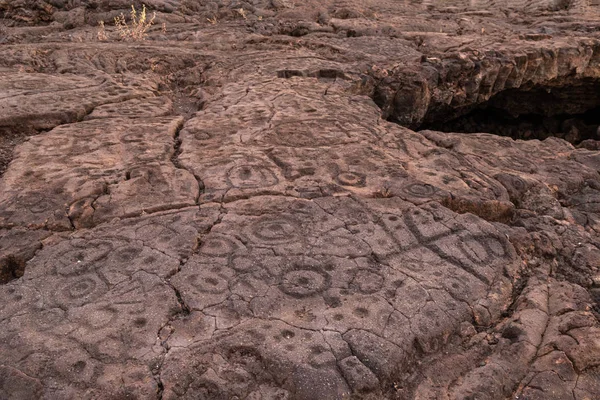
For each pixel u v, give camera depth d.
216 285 2.34
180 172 3.28
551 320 2.37
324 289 2.35
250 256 2.52
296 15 9.19
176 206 2.93
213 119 4.21
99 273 2.40
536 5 11.29
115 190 3.04
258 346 2.04
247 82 5.27
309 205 2.95
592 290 2.70
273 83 5.21
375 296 2.33
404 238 2.71
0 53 6.02
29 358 1.95
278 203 2.96
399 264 2.54
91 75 5.41
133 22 7.87
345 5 9.95
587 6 11.10
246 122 4.14
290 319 2.18
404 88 5.77
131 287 2.31
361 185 3.20
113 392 1.85
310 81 5.39
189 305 2.23
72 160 3.42
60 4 9.10
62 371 1.92
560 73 7.15
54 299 2.25
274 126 4.04
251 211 2.88
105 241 2.61
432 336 2.17
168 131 3.98
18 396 1.84
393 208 2.96
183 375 1.92
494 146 4.05
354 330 2.13
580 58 7.15
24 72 5.51
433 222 2.84
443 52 6.85
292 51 6.75
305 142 3.78
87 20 8.88
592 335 2.26
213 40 7.36
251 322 2.16
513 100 7.78
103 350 2.01
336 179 3.25
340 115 4.35
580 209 3.44
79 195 2.98
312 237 2.68
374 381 1.94
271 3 9.55
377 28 8.27
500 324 2.35
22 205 2.89
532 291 2.53
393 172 3.35
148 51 6.39
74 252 2.53
